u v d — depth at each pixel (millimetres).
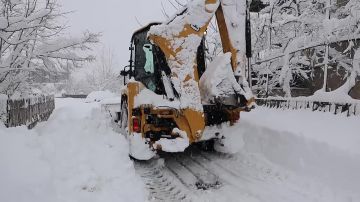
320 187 4656
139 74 6512
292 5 10891
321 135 5523
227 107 5758
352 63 7828
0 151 3775
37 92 10641
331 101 7016
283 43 10695
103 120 6312
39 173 3777
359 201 4117
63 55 7859
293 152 5625
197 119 5367
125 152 5469
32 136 4750
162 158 6375
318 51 9234
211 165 5992
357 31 7230
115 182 4488
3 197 3160
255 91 11117
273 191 4637
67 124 5637
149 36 5434
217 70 5398
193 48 5367
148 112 5660
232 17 5480
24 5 7488
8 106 6828
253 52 11516
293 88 10727
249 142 6652
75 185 4188
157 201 4426
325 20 7641
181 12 5520
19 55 7504
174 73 5328
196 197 4527
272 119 7207
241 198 4426
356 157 4625
